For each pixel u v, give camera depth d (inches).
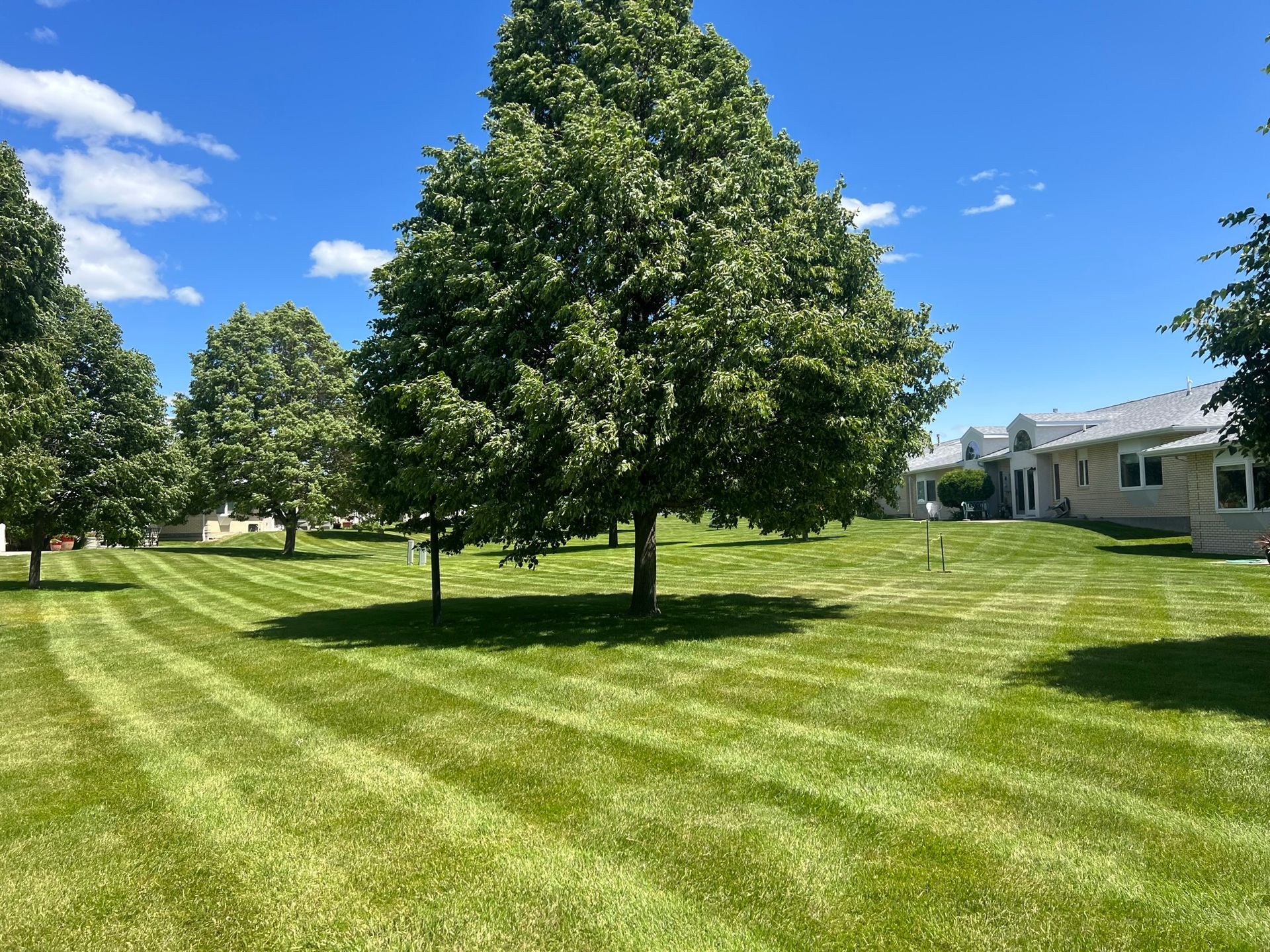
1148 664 329.4
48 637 545.3
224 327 1521.9
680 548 1205.1
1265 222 274.4
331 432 1505.9
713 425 396.2
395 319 507.2
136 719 308.7
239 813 206.1
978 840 174.7
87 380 906.7
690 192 448.5
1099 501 1176.2
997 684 306.2
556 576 912.3
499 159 439.5
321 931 149.2
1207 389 1107.3
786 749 239.5
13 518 744.3
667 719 276.2
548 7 542.6
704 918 149.0
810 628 454.3
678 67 502.3
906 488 1919.3
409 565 1185.4
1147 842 170.2
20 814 210.1
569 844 181.3
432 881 166.4
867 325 455.2
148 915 156.9
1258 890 149.8
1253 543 771.4
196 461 1480.1
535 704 303.0
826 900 153.1
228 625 577.3
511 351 438.9
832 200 526.0
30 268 604.7
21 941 148.7
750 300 406.6
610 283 428.8
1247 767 208.4
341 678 366.9
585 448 365.7
